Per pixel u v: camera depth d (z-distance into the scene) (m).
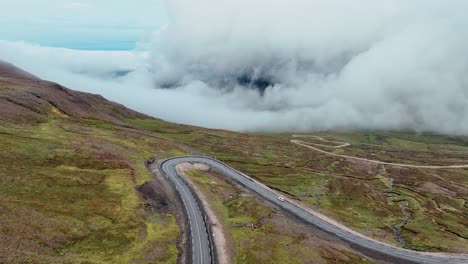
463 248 164.25
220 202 168.50
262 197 189.25
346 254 137.38
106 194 142.50
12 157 153.50
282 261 122.00
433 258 148.00
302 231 150.75
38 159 160.88
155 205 145.00
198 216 143.25
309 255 129.00
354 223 179.38
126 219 125.44
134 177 168.12
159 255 108.56
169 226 130.00
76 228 111.06
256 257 122.06
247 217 157.25
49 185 137.12
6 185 125.81
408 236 177.00
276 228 146.88
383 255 144.88
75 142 197.88
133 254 105.81
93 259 98.75
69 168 160.88
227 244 127.19
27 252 91.75
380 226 187.25
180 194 163.12
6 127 190.38
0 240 92.19
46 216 111.44
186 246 119.31
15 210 108.69
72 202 127.94
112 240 111.00
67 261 93.94
